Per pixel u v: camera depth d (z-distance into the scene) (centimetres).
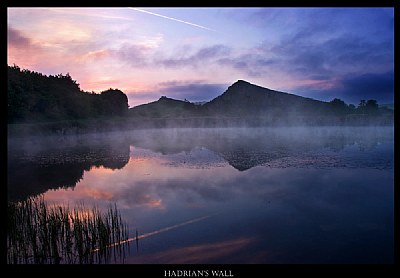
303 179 2097
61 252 1116
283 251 1097
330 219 1380
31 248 1133
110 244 1153
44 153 3638
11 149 4012
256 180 2098
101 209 1577
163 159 3084
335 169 2384
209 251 1105
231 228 1298
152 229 1300
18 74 5866
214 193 1817
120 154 3516
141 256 1078
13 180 2294
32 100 5781
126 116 9394
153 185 2050
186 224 1350
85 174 2486
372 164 2538
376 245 1127
